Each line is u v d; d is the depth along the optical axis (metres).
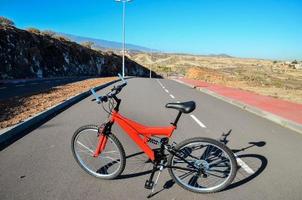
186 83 30.98
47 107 10.38
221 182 4.43
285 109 12.42
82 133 4.77
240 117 10.69
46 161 5.25
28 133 7.11
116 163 5.02
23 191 4.13
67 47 47.41
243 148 6.61
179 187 4.42
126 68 75.25
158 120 9.38
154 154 4.27
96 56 59.59
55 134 7.07
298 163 5.69
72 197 4.00
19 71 30.47
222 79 42.84
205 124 9.06
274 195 4.28
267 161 5.75
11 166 4.99
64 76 40.31
